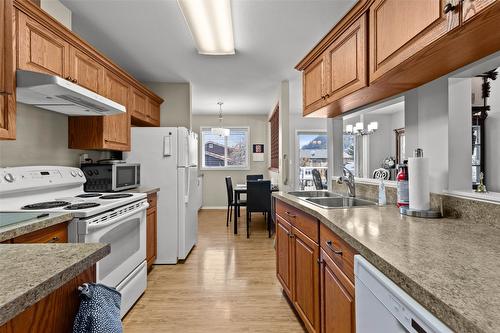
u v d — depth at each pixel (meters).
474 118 2.16
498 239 0.92
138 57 3.13
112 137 2.68
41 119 2.19
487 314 0.46
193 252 3.40
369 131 4.41
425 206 1.34
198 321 1.91
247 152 6.82
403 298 0.62
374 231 1.03
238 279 2.60
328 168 2.59
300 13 2.26
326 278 1.36
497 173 2.12
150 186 3.07
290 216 1.97
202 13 2.18
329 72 1.89
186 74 3.73
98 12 2.22
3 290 0.52
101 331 0.69
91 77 2.34
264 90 4.56
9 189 1.73
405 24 1.15
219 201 6.78
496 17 0.81
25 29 1.64
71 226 1.59
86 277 0.79
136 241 2.21
